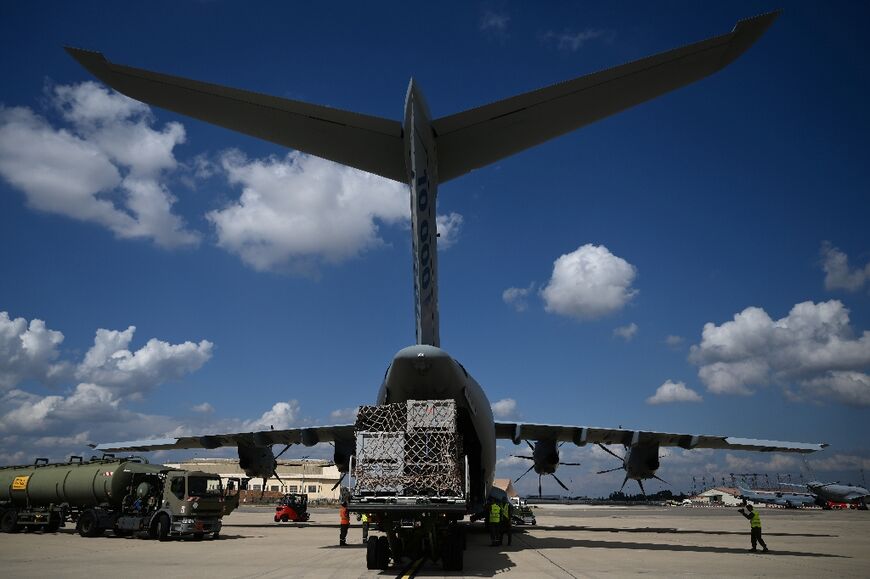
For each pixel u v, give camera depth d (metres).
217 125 9.89
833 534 24.64
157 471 22.08
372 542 11.89
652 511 65.75
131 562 13.30
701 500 109.69
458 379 12.45
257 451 23.83
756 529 16.50
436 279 11.72
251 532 25.28
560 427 20.52
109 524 21.88
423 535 12.19
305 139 10.56
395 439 11.95
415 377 11.95
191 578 10.44
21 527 25.03
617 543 18.97
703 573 11.47
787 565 13.03
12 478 25.00
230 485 21.75
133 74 8.74
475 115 10.48
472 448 15.18
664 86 9.15
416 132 10.26
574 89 9.65
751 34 8.10
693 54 8.58
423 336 11.45
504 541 19.81
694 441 20.77
